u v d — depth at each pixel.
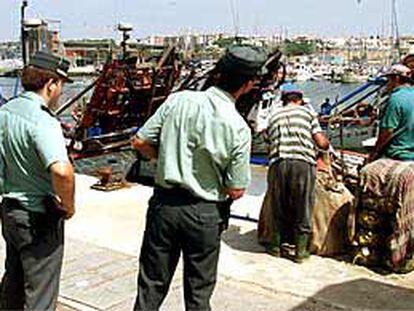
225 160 3.53
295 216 5.89
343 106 17.72
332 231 6.01
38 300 3.69
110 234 6.73
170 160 3.57
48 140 3.43
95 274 5.42
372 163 5.76
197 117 3.52
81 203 8.16
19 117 3.54
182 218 3.58
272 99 12.76
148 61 13.68
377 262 5.75
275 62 10.80
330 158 6.41
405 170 5.48
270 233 6.07
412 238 5.55
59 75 3.60
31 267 3.66
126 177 10.11
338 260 5.96
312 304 4.92
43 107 3.54
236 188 3.57
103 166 10.95
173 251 3.71
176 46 13.82
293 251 6.01
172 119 3.58
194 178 3.55
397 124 5.55
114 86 12.94
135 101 13.56
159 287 3.76
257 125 12.52
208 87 3.68
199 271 3.67
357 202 5.80
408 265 5.61
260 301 4.94
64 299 4.88
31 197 3.59
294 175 5.80
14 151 3.56
